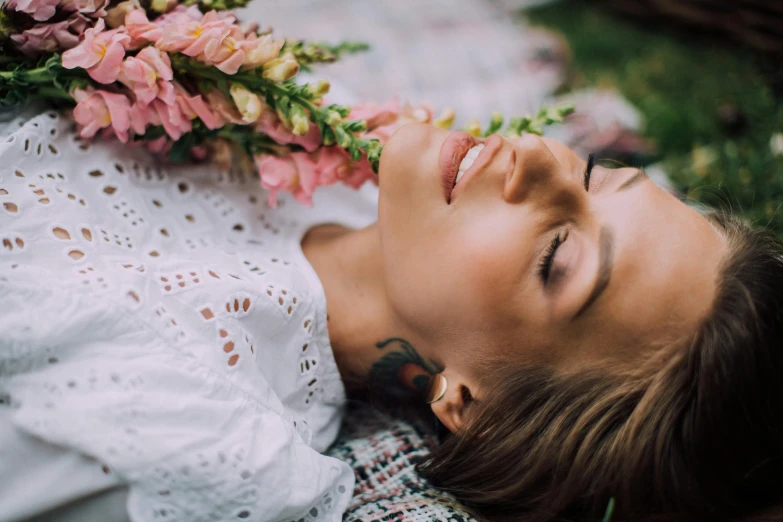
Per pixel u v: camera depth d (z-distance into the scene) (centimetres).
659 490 90
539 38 210
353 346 109
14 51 95
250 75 98
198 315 89
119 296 82
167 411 79
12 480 77
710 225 98
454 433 102
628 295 89
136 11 94
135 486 78
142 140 104
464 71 186
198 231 105
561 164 94
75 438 75
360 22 185
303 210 123
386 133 108
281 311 98
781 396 88
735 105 197
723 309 88
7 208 85
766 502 93
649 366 90
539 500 97
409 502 100
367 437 116
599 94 201
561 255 91
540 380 94
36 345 77
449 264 94
